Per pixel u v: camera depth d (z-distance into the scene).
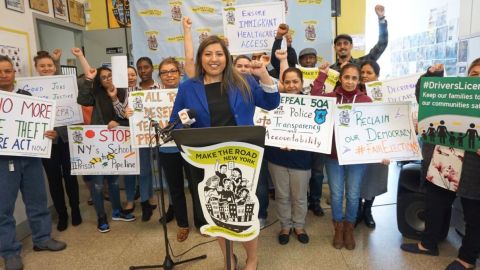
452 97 2.10
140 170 3.23
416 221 2.71
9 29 3.15
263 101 1.92
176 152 2.75
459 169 2.14
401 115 2.48
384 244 2.68
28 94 2.71
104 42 4.57
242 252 2.62
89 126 2.99
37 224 2.76
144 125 2.79
